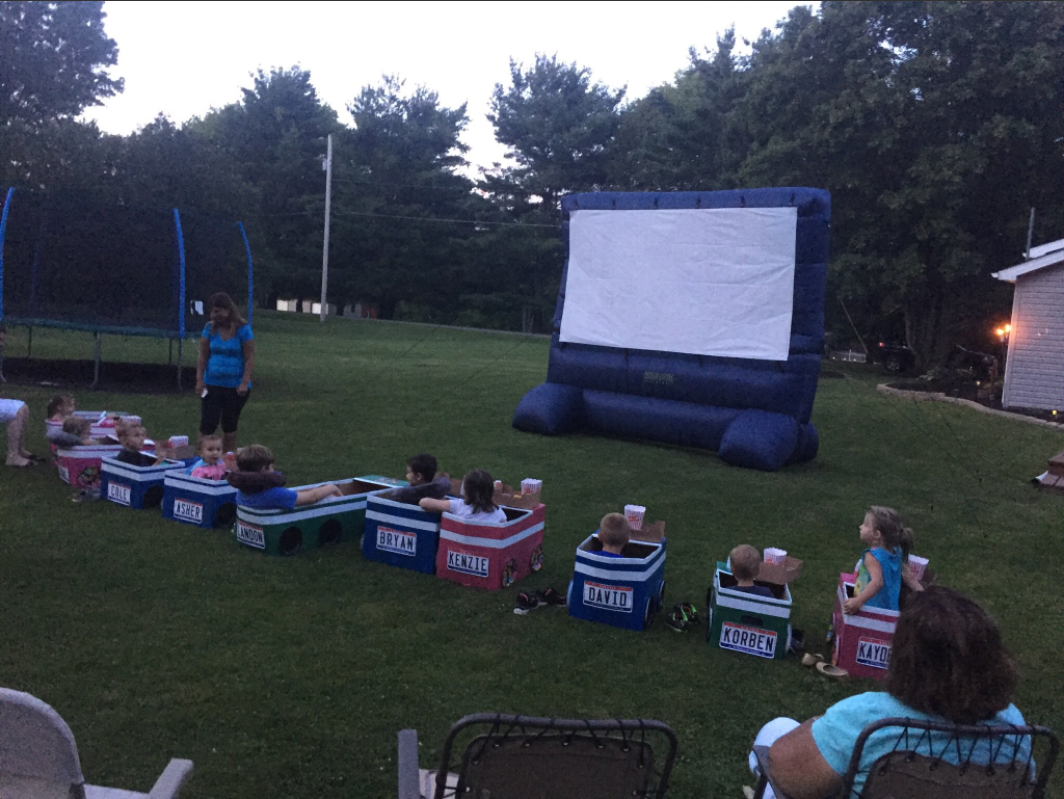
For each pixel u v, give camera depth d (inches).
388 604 203.2
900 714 84.6
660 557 212.2
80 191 920.9
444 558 222.7
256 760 133.6
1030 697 178.1
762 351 432.1
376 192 1955.0
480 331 1601.9
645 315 467.5
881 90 988.6
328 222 1521.9
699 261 450.3
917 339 1140.5
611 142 1836.9
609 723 82.2
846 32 1063.6
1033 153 981.2
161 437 382.9
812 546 284.8
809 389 430.6
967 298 1085.1
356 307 2153.1
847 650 181.6
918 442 525.0
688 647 191.8
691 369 451.2
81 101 1456.7
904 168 1045.8
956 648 81.7
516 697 160.9
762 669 182.5
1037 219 1015.0
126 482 268.1
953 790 83.2
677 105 1729.8
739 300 439.5
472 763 83.0
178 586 204.4
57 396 302.7
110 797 94.3
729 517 317.1
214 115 2278.5
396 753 138.2
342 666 168.2
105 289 533.3
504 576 220.1
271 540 231.1
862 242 1051.9
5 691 79.4
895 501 361.4
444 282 1979.6
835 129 1028.5
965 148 967.6
